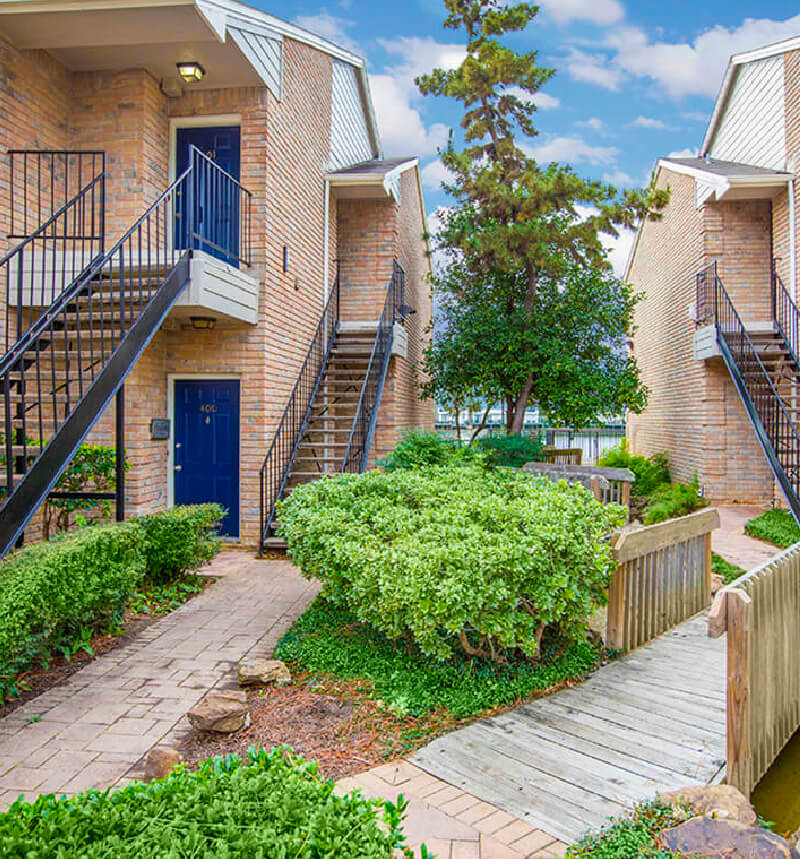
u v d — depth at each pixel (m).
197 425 8.75
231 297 7.69
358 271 12.52
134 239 8.03
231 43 7.53
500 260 11.90
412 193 15.31
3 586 3.76
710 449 12.73
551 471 8.65
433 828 2.60
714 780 3.00
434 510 4.83
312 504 5.14
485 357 12.64
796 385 10.46
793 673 3.71
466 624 4.24
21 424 5.12
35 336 4.89
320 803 1.75
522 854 2.45
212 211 8.75
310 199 10.51
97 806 1.73
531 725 3.56
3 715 3.73
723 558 7.91
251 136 8.55
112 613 5.04
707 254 12.79
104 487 7.70
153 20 7.00
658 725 3.57
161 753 2.88
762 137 12.65
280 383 9.10
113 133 8.13
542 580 3.92
